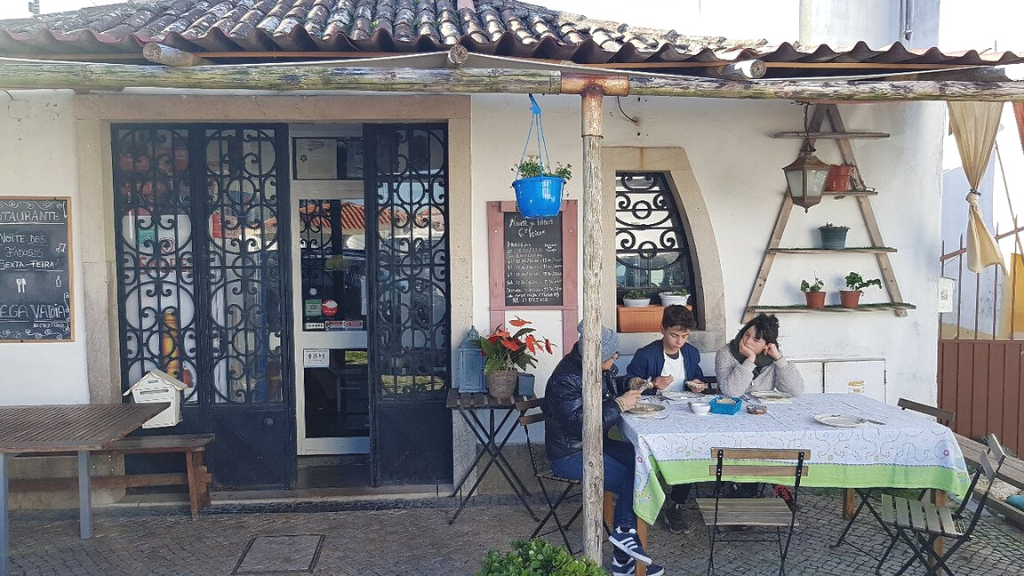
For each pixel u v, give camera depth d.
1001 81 3.69
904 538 3.66
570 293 4.89
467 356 4.67
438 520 4.53
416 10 4.91
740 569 3.90
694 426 3.66
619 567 3.71
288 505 4.75
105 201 4.65
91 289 4.62
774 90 3.55
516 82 3.38
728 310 5.07
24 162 4.56
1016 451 5.76
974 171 5.24
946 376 5.82
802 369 5.10
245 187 4.85
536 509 4.70
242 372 4.95
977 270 5.28
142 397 4.64
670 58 3.45
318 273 5.60
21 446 3.48
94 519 4.54
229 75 3.27
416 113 4.70
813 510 4.66
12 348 4.64
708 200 5.00
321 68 3.29
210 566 3.93
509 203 4.82
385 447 5.00
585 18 4.94
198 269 4.83
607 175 4.89
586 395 3.57
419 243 4.93
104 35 3.15
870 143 5.09
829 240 5.00
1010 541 4.24
